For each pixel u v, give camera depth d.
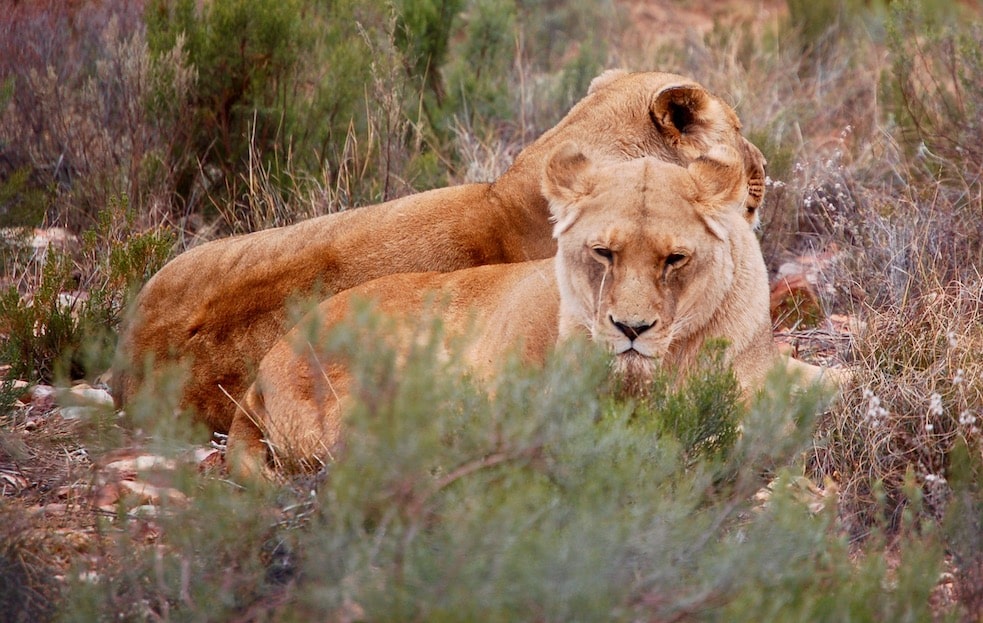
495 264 11.77
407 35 19.55
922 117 16.41
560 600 6.21
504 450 7.37
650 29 29.39
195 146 17.00
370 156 17.19
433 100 19.94
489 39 22.00
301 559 7.22
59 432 10.66
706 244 8.73
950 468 8.97
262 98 16.83
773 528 7.05
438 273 10.64
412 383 7.00
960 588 7.52
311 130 17.27
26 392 11.06
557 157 9.16
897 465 9.62
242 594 7.08
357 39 18.59
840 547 7.25
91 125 16.69
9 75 17.50
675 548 6.96
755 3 32.41
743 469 8.03
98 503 8.68
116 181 16.20
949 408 9.78
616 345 8.41
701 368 8.66
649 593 6.64
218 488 7.61
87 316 12.80
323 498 7.59
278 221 15.94
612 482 7.06
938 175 15.24
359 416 6.80
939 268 12.71
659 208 8.61
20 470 9.79
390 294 10.38
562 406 7.45
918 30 17.84
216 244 12.59
